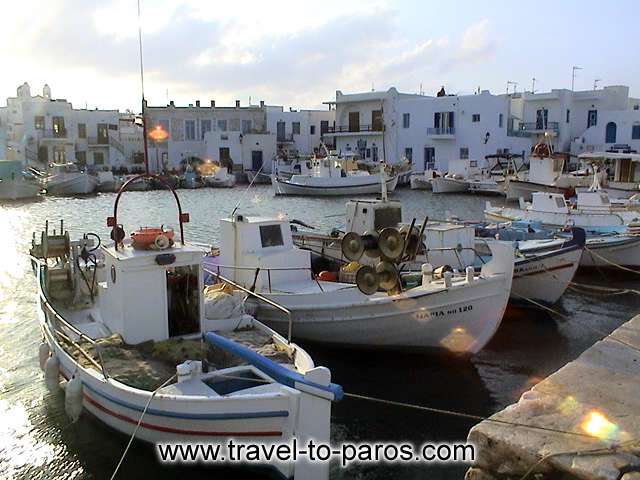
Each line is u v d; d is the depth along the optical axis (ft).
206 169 210.79
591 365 18.49
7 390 34.78
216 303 33.22
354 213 50.67
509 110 196.13
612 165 131.85
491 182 159.33
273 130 231.50
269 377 24.77
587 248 62.80
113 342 29.63
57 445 28.32
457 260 47.67
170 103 223.51
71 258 40.37
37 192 158.40
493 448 14.14
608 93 197.88
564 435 13.98
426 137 198.49
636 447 13.25
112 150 216.95
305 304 39.40
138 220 115.44
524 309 51.88
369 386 36.04
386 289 37.04
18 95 212.84
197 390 24.56
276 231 43.88
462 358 38.50
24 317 50.16
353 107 213.66
